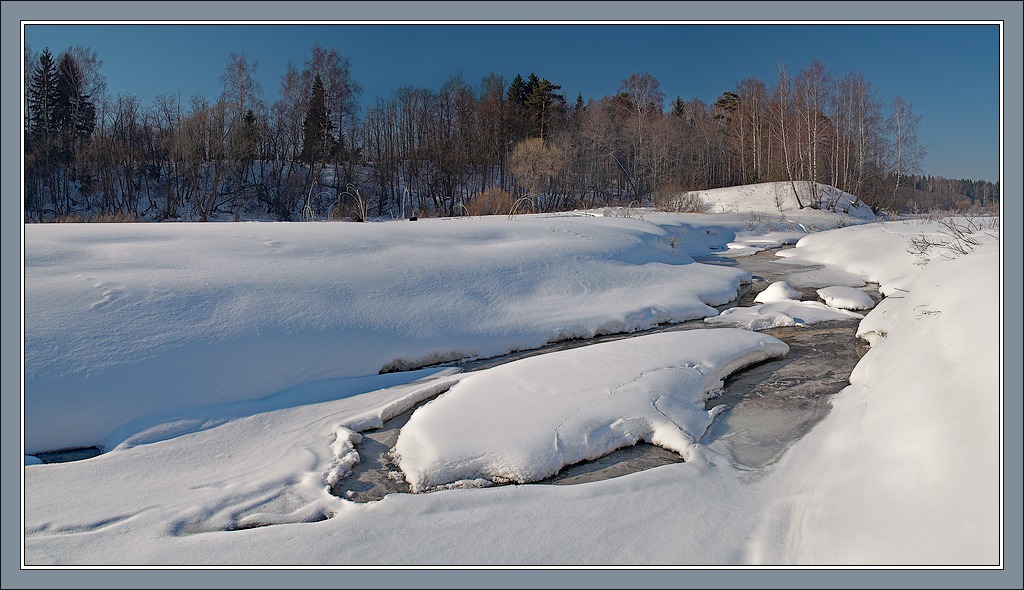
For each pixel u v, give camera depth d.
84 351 5.38
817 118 33.22
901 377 4.92
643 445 5.12
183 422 5.25
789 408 5.75
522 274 9.55
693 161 44.62
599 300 9.47
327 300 7.16
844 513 3.50
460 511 3.93
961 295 5.29
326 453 4.90
